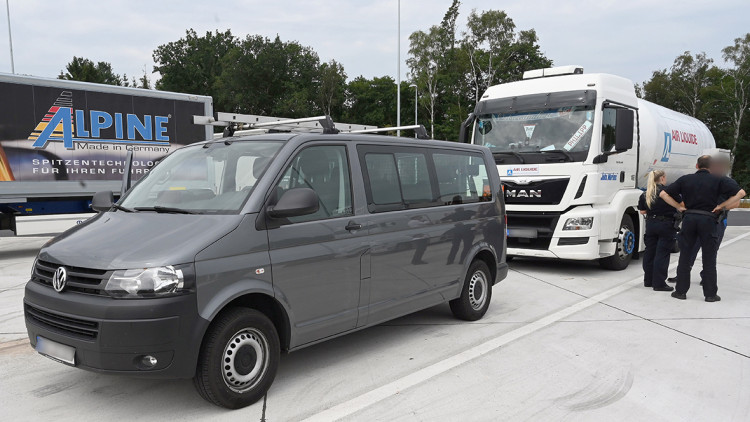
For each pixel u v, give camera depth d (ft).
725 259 34.37
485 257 20.27
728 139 177.06
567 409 12.34
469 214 18.88
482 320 19.79
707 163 22.20
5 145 33.83
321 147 14.32
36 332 12.05
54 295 11.54
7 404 12.66
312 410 12.25
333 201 14.24
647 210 25.02
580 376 14.29
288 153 13.44
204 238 11.53
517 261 33.76
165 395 13.08
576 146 27.61
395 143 16.58
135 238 11.85
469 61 180.96
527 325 19.07
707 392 13.26
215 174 13.79
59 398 12.96
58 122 35.81
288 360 15.64
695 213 22.30
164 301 10.71
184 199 13.39
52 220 38.88
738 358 15.58
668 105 194.90
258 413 12.08
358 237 14.62
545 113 29.07
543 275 28.76
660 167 34.55
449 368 14.89
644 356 15.78
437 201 17.62
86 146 37.09
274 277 12.51
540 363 15.25
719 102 180.04
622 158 29.78
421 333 18.19
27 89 34.47
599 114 27.66
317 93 205.46
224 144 14.87
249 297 12.41
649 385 13.69
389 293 15.64
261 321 12.39
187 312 10.95
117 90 38.34
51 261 11.97
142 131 39.75
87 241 12.18
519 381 13.97
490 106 31.09
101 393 13.23
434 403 12.65
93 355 10.87
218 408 12.31
